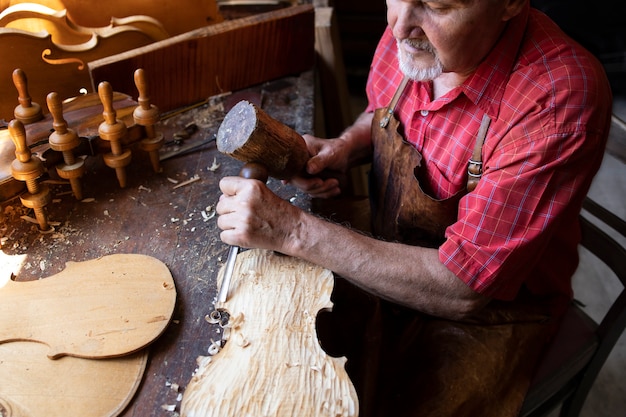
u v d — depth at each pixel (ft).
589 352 4.27
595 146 3.20
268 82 5.46
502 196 3.20
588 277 7.20
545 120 3.16
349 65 9.72
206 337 3.16
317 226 3.36
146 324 3.12
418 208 3.81
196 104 5.13
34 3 4.61
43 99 4.56
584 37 9.22
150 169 4.33
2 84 4.33
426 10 3.05
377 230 4.44
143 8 5.08
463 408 3.59
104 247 3.70
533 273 3.98
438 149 3.74
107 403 2.83
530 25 3.47
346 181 4.53
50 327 3.09
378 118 4.16
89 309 3.19
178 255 3.65
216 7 5.44
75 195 4.02
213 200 4.08
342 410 2.66
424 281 3.36
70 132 3.77
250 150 3.34
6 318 3.13
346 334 3.88
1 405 2.78
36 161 3.56
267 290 3.20
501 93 3.39
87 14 4.87
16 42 4.21
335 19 6.82
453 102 3.57
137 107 4.11
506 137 3.31
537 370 4.09
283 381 2.76
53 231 3.79
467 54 3.20
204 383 2.75
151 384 2.95
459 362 3.72
